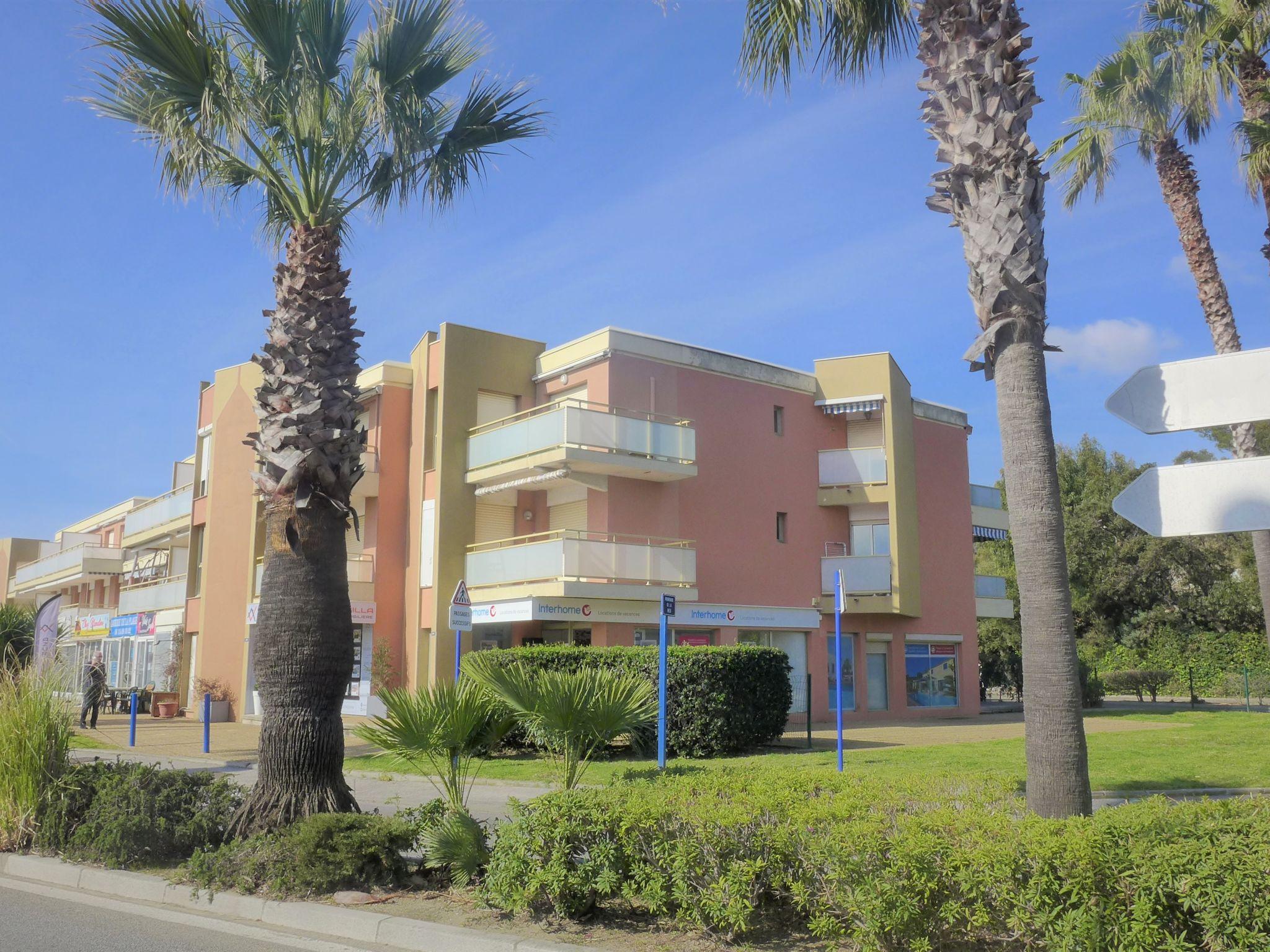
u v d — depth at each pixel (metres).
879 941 4.88
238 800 8.73
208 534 30.19
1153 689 37.12
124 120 9.30
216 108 8.70
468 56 10.05
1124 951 4.25
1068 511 46.84
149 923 6.90
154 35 8.49
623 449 23.33
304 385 8.62
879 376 28.42
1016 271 6.18
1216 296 15.68
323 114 9.27
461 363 25.19
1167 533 3.86
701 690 16.64
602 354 24.27
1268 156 13.51
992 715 32.03
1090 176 17.28
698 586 25.14
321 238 9.05
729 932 5.61
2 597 57.69
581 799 6.23
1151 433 4.07
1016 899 4.57
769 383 27.77
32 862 8.73
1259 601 41.09
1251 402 3.88
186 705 31.42
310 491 8.48
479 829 7.23
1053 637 5.84
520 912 6.43
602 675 7.84
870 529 28.41
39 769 9.36
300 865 7.19
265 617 8.43
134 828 8.27
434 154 10.41
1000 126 6.36
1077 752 5.71
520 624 24.73
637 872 5.86
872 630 28.48
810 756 15.56
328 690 8.39
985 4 6.52
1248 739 16.42
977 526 33.81
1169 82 15.38
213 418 31.00
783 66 8.67
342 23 9.24
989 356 6.39
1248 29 14.16
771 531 27.05
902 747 17.23
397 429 26.62
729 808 5.76
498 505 25.64
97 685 24.05
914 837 4.92
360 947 6.25
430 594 24.75
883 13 8.40
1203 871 4.18
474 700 7.72
